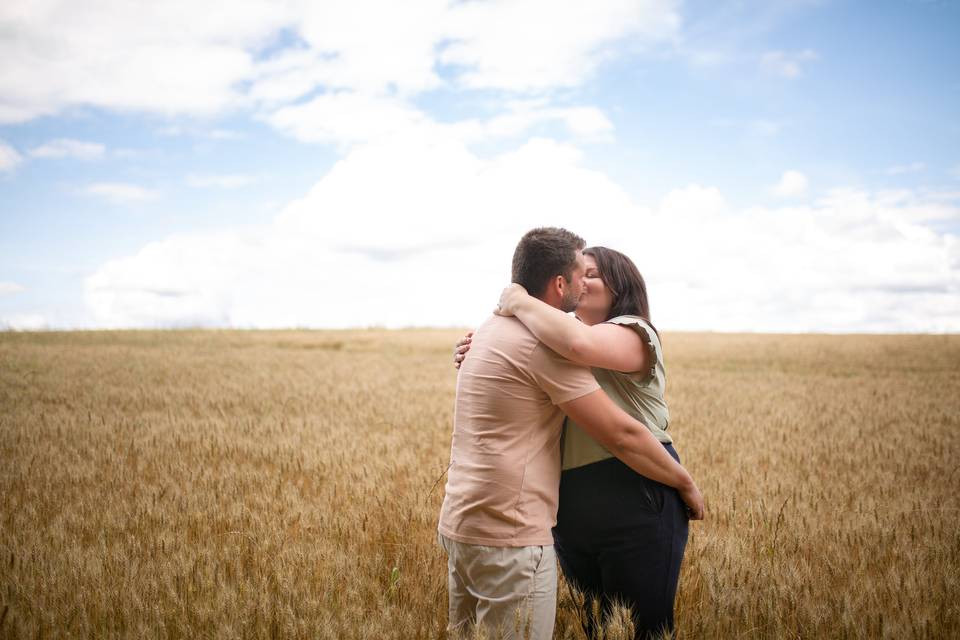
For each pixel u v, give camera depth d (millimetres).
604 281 2873
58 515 4512
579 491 2752
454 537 2592
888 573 3512
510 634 2473
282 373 15961
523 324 2568
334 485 5352
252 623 2840
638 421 2701
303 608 2977
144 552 3768
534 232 2693
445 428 8484
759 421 9672
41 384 12039
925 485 5875
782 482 5820
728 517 4680
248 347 25344
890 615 3037
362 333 37656
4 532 4078
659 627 2715
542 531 2525
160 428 7945
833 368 20812
